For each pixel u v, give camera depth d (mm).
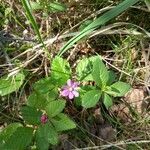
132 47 258
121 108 239
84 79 232
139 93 243
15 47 264
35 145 215
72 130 230
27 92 248
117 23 254
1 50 260
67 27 272
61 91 224
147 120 231
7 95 245
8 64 249
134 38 257
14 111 240
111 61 257
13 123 218
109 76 227
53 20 274
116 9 233
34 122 213
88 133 231
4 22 272
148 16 270
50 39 254
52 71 233
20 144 210
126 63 253
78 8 277
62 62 234
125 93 219
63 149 226
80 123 235
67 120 210
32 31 269
